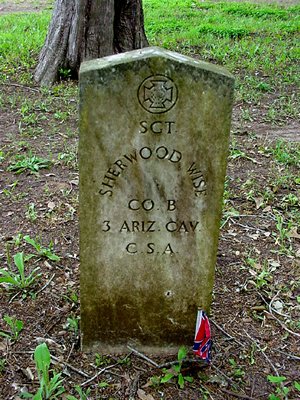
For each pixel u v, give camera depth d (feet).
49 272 5.27
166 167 3.76
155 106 3.57
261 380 4.21
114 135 3.64
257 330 4.70
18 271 5.24
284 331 4.70
